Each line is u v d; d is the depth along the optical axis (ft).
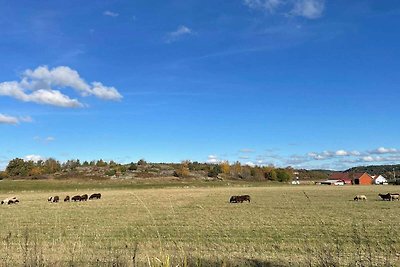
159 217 108.88
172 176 510.58
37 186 383.04
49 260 34.06
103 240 67.82
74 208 151.12
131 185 398.01
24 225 94.84
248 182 479.82
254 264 42.86
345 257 46.01
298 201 162.61
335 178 565.53
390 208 127.85
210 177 517.96
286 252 54.39
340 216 103.40
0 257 42.52
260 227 83.87
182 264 23.36
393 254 50.75
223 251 53.11
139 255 38.63
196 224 91.66
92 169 549.54
